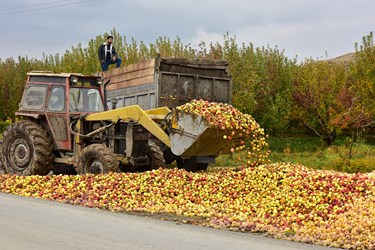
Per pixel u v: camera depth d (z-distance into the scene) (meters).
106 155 12.14
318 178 10.96
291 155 20.23
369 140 26.58
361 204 9.22
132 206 9.45
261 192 10.64
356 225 7.62
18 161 13.82
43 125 13.95
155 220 8.30
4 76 34.44
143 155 12.75
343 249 6.75
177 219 8.49
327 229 7.62
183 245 6.58
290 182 10.92
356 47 25.31
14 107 32.56
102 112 13.04
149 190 10.54
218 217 8.76
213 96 16.36
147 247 6.41
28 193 10.56
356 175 11.16
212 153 12.29
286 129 26.84
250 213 9.35
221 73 16.64
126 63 26.95
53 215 8.32
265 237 7.30
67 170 14.48
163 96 15.40
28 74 14.16
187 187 10.94
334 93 24.41
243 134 12.11
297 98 24.81
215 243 6.77
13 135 13.93
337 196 9.90
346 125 22.66
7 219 7.86
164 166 13.49
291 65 27.09
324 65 27.28
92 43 28.78
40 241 6.56
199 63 16.19
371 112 23.20
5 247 6.25
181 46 25.73
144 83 15.92
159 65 15.41
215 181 11.27
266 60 25.39
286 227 7.98
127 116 12.68
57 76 13.75
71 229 7.30
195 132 11.58
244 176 11.54
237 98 21.94
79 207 9.23
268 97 24.59
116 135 12.93
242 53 24.27
